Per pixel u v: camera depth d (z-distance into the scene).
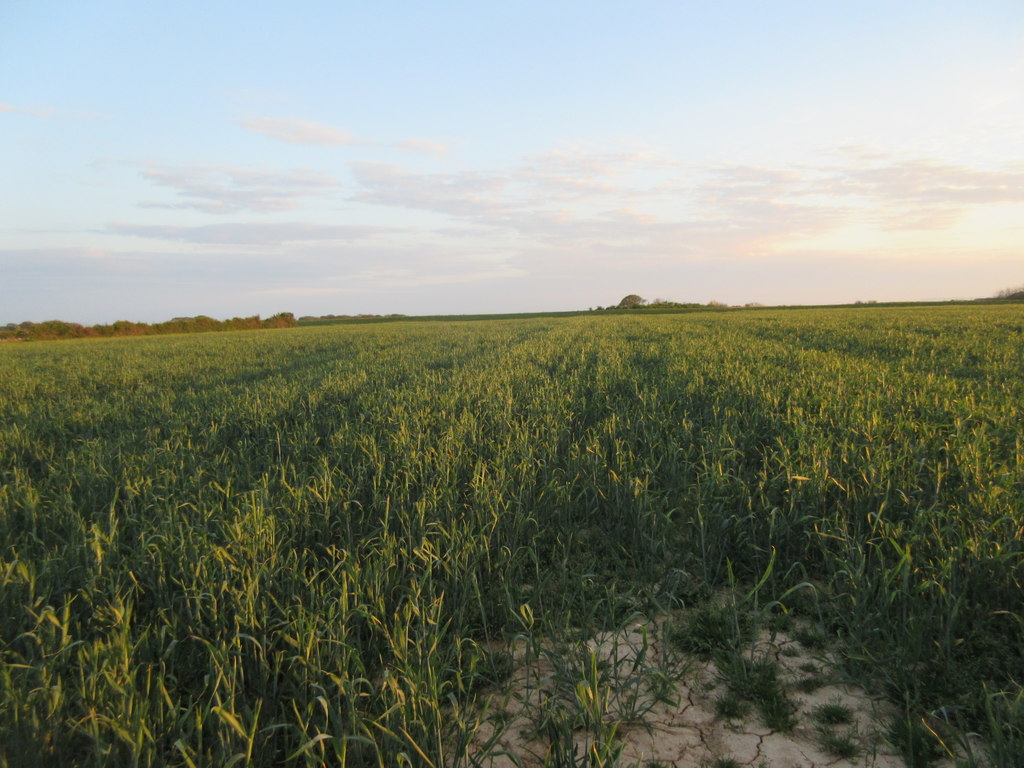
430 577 3.92
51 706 2.55
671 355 15.00
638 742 2.77
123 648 2.80
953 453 5.54
